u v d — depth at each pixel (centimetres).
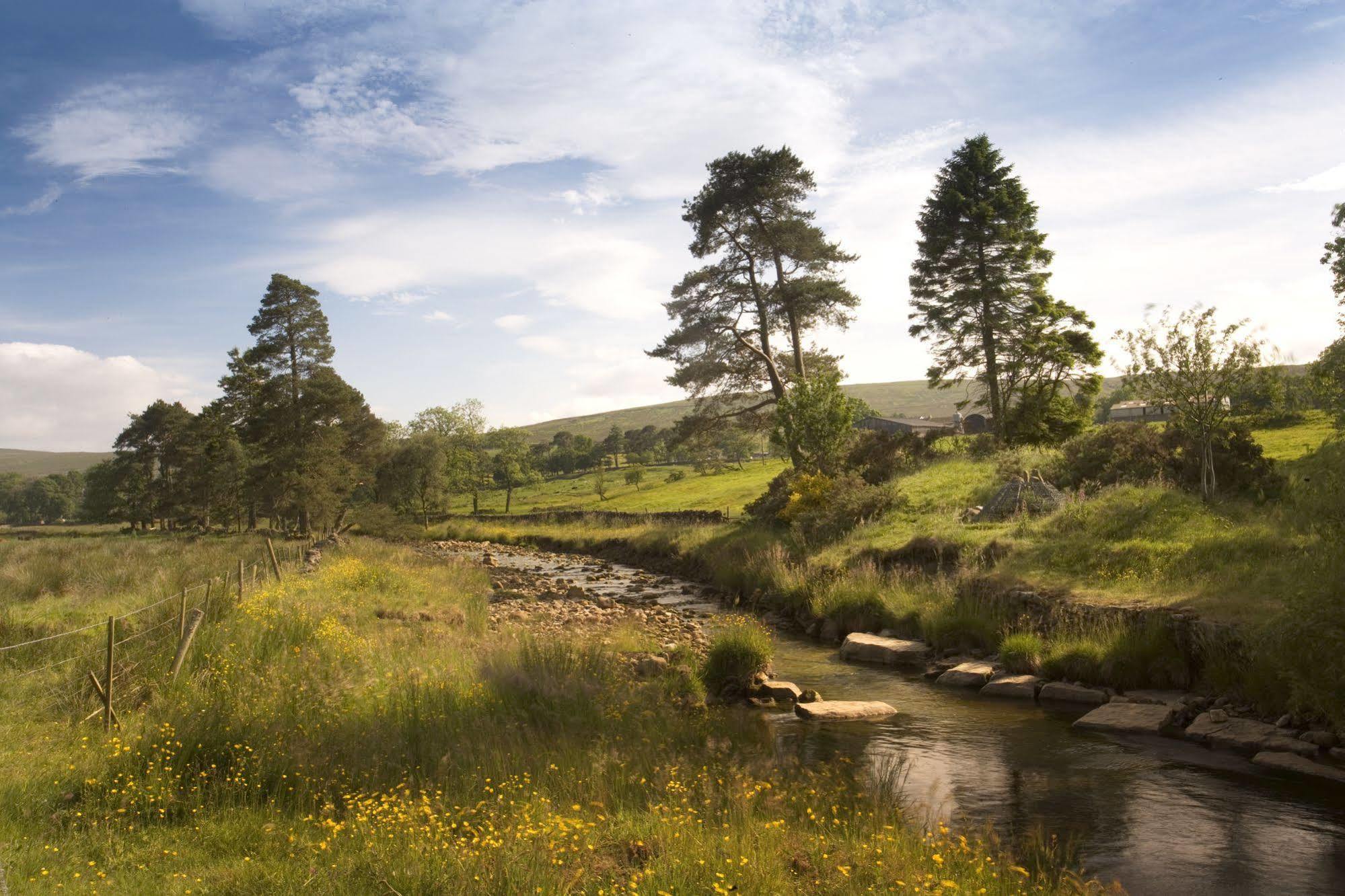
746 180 3709
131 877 542
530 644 1248
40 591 1831
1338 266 1928
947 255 4044
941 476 2816
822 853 607
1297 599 1024
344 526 5991
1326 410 1886
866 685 1367
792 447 3266
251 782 734
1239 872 660
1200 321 1850
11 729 866
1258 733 985
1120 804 810
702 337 3831
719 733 995
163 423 7862
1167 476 2094
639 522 4575
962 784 874
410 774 760
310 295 5872
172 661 1063
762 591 2248
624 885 531
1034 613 1526
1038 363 3841
